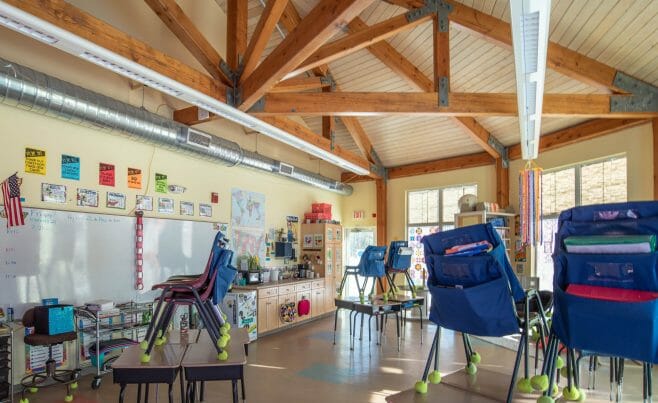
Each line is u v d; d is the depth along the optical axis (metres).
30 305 4.54
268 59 4.28
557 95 5.11
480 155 8.78
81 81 5.08
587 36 4.85
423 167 9.73
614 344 2.28
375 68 7.07
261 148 8.32
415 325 8.19
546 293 4.48
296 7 6.06
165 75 4.02
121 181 5.57
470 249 2.84
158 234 6.03
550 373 2.73
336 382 4.89
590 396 3.77
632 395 3.91
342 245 10.58
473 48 5.93
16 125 4.50
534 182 6.13
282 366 5.51
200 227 6.76
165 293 3.10
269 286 7.43
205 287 3.21
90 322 5.07
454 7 5.07
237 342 3.37
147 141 5.38
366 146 9.38
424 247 3.22
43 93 4.11
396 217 10.17
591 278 2.41
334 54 4.52
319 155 7.39
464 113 5.07
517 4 2.40
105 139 5.39
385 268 6.90
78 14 3.26
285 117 6.05
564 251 2.55
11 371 4.06
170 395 2.76
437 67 5.07
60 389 4.54
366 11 5.91
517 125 7.48
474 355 3.66
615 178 6.34
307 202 9.77
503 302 2.77
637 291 2.22
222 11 6.89
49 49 4.75
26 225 4.54
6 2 2.80
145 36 5.64
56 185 4.83
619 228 2.38
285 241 8.91
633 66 5.13
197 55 4.65
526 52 3.03
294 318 8.07
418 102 5.05
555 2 4.50
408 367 5.45
